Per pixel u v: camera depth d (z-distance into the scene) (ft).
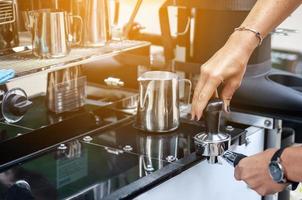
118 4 4.89
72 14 4.34
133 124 4.35
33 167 3.59
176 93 4.16
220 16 4.73
